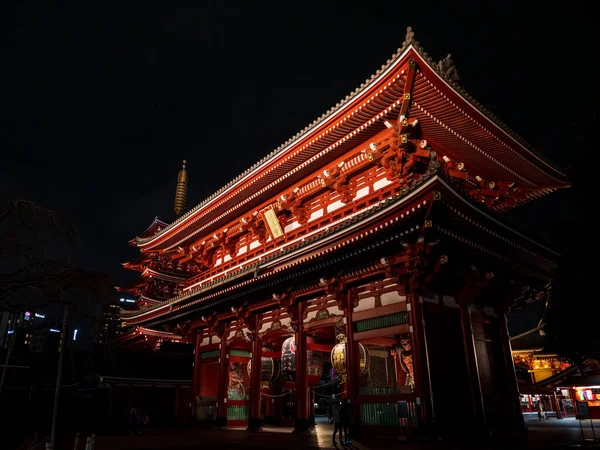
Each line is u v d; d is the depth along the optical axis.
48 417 32.59
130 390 32.94
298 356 22.52
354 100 20.80
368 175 24.14
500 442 15.85
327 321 21.52
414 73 18.36
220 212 33.09
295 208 28.02
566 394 45.31
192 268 43.91
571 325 17.86
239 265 33.09
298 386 22.19
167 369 35.50
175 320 33.88
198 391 31.22
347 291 20.64
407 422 16.16
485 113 21.16
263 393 28.41
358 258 19.33
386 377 22.36
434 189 15.36
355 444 16.09
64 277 9.55
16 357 32.66
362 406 18.69
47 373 32.97
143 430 28.23
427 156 20.84
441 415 16.42
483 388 19.67
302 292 22.81
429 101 19.89
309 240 20.16
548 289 24.80
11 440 25.98
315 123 22.91
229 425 28.36
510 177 26.23
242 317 27.12
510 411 20.52
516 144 23.34
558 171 26.08
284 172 26.92
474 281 19.88
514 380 21.39
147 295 48.03
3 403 31.66
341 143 23.20
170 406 34.50
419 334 17.09
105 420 30.97
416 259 17.23
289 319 24.28
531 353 46.06
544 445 14.97
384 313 18.69
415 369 16.80
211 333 30.91
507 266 21.36
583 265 17.59
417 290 17.75
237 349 29.97
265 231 31.73
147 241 41.53
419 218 16.38
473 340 18.95
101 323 10.11
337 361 20.23
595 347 17.83
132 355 35.75
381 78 19.36
